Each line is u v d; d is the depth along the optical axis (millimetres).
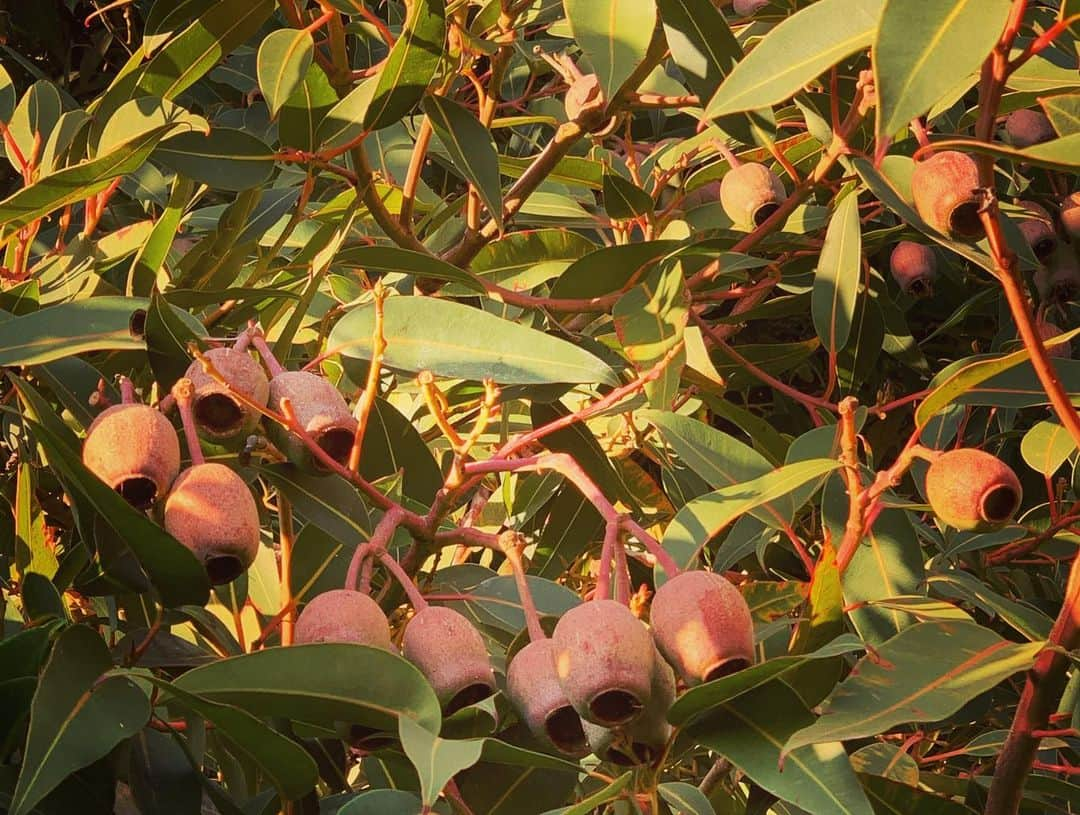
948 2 666
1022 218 1079
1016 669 722
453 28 1026
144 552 727
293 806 768
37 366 851
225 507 733
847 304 968
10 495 955
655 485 1029
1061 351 1068
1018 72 963
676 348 918
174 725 837
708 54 920
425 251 979
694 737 711
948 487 778
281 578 901
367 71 981
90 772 760
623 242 1086
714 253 977
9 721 740
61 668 709
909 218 909
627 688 687
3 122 1020
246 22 933
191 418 751
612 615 696
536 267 1072
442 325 828
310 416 774
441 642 720
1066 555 1110
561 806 794
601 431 1091
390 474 909
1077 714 811
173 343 800
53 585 792
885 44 665
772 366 1117
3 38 1451
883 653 734
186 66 935
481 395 1062
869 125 1015
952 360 1358
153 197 1116
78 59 1494
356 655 699
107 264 971
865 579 875
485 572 885
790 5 1059
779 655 828
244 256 980
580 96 1057
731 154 1021
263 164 917
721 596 704
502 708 791
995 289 1177
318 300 1054
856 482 786
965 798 910
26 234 955
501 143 1414
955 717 985
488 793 791
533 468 754
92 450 737
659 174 1119
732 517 784
